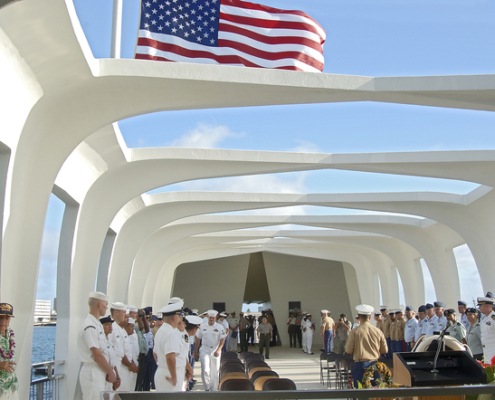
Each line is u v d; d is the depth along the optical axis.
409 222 24.00
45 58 8.16
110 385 8.33
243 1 10.68
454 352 5.76
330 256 32.88
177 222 23.16
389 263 31.47
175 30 10.36
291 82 9.55
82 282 14.40
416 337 14.99
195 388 16.33
